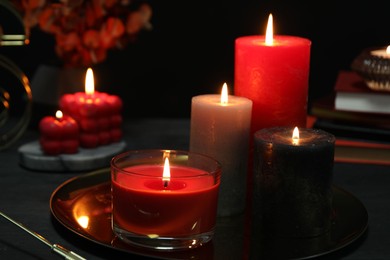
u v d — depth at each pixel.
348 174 1.07
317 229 0.85
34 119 1.20
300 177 0.85
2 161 1.08
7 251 0.83
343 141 1.11
